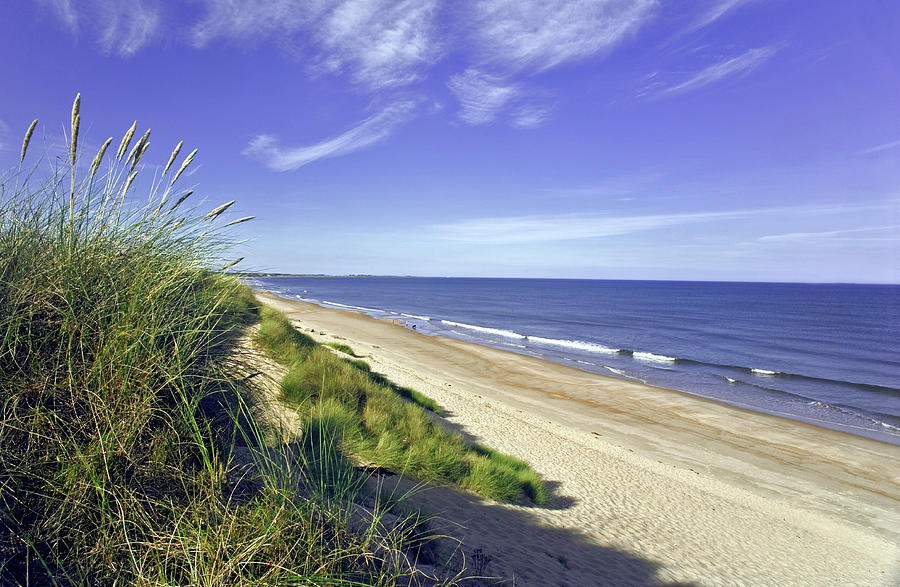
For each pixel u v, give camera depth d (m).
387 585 2.90
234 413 3.25
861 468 16.45
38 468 2.28
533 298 125.12
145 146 3.28
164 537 2.27
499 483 8.39
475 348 37.53
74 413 2.44
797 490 14.30
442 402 17.38
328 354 15.08
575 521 8.34
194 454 2.79
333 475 4.65
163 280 3.04
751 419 21.62
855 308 102.94
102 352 2.55
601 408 22.09
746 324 67.12
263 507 2.65
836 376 32.84
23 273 2.69
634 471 13.24
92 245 2.99
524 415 18.58
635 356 38.62
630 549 7.63
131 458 2.39
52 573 2.06
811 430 20.42
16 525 2.13
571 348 42.06
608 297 134.25
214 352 3.43
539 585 5.10
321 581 2.38
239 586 2.20
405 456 7.70
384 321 53.88
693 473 14.48
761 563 8.66
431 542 4.84
